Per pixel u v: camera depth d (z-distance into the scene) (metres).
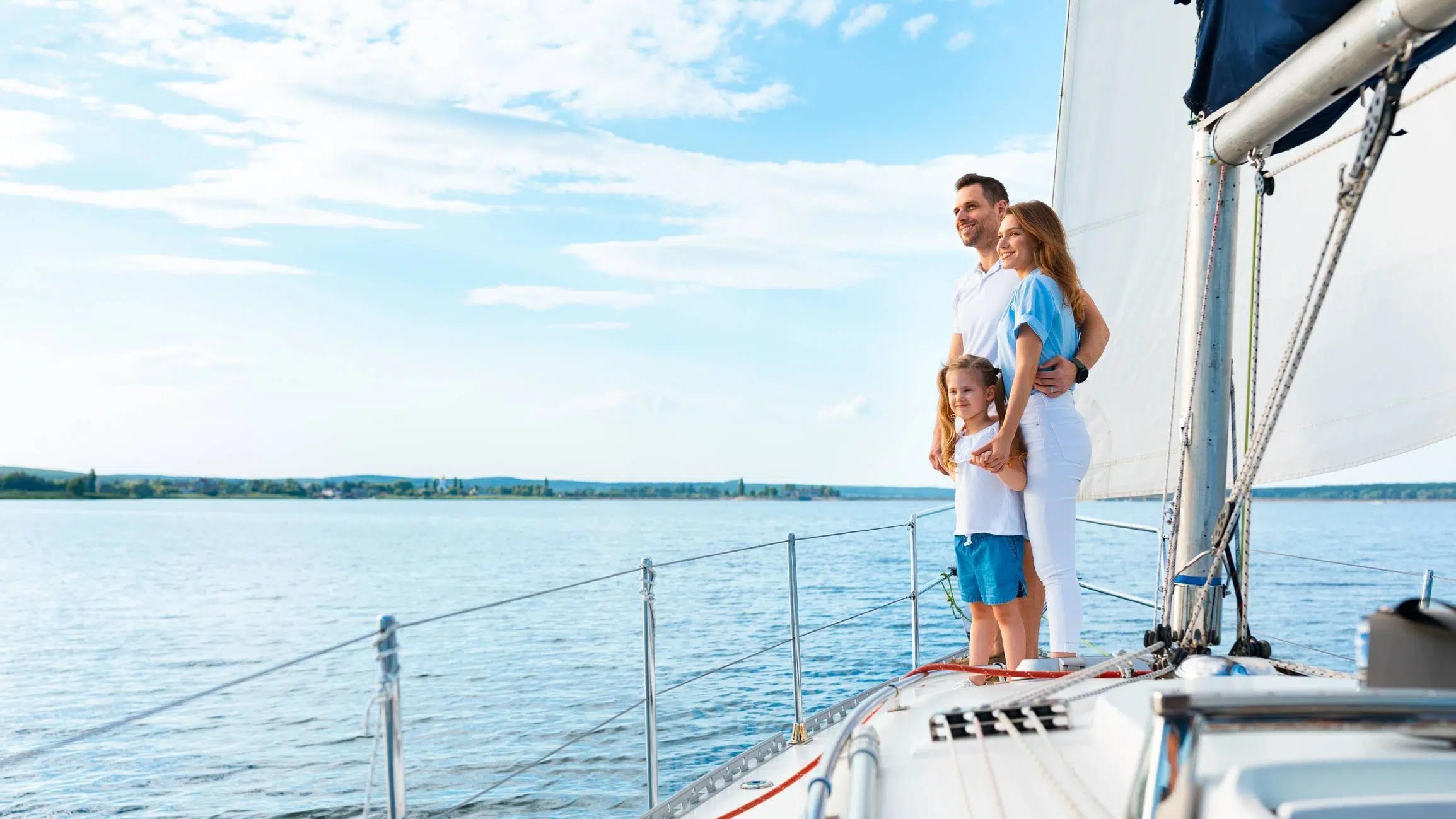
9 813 19.50
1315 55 1.65
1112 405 4.31
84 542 136.12
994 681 2.47
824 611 38.69
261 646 43.53
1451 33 1.47
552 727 18.42
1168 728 0.95
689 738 16.67
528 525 185.00
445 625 41.97
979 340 3.21
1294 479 3.92
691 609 42.19
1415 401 3.58
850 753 1.65
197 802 18.72
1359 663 1.12
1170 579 2.33
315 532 157.75
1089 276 4.32
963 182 3.39
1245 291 3.94
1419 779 1.00
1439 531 113.75
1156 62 4.02
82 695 33.62
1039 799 1.33
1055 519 2.64
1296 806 0.92
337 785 19.14
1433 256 3.46
